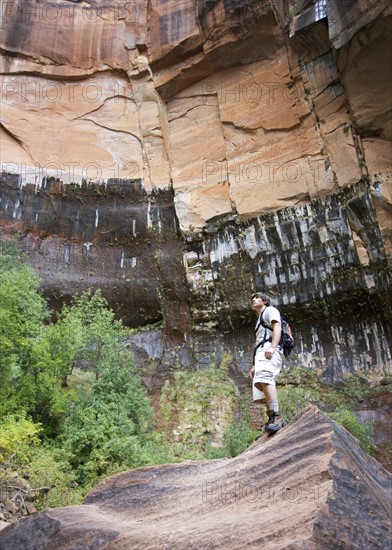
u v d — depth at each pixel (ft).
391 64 58.95
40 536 10.67
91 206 78.95
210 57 79.36
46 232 75.46
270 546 8.21
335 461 10.53
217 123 80.33
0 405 38.75
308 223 68.08
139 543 9.64
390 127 62.28
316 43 68.59
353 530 8.72
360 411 58.18
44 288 71.31
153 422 59.82
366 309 63.87
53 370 45.42
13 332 42.34
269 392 15.26
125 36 86.94
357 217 64.18
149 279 76.64
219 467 13.44
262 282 70.79
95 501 13.60
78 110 83.92
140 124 84.38
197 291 74.38
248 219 73.20
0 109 79.77
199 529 9.70
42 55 84.28
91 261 76.23
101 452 39.78
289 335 16.26
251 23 73.26
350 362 63.31
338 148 66.28
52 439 41.57
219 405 62.85
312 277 67.21
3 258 61.26
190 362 71.10
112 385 47.16
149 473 14.29
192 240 76.74
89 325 56.34
